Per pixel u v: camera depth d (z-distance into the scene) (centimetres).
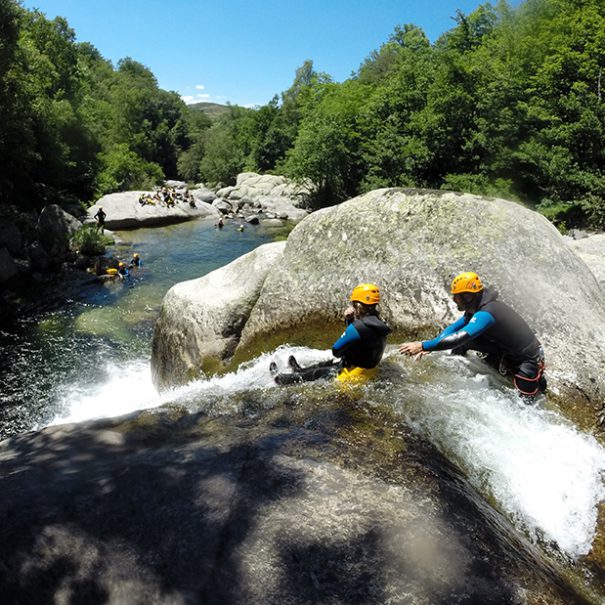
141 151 7519
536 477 337
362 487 275
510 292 506
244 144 7138
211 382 537
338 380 409
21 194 2914
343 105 3531
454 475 303
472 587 220
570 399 428
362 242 623
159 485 272
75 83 4606
